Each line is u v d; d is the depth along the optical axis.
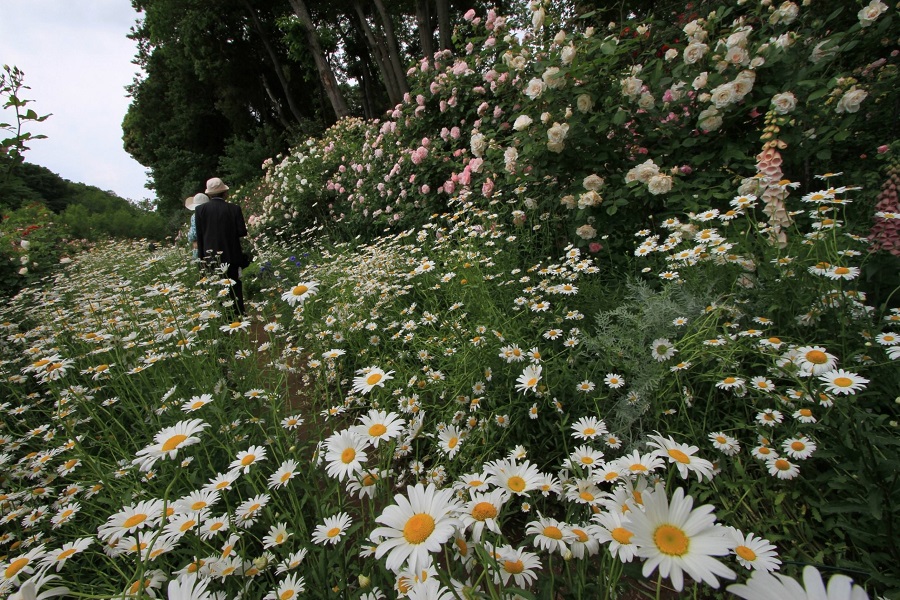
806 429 1.49
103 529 1.27
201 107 24.02
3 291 5.27
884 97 3.36
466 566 1.00
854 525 1.37
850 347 1.78
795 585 0.56
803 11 3.53
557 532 1.06
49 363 2.46
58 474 2.12
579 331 2.18
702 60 3.17
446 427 1.86
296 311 3.45
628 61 4.06
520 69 3.67
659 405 1.79
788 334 1.95
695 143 3.12
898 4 2.95
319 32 15.12
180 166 23.45
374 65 21.23
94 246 10.55
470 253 3.41
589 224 3.33
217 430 2.12
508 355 1.98
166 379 2.64
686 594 1.34
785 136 2.81
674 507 0.72
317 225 8.14
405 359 2.68
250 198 12.27
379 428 1.19
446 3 10.79
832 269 1.85
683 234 2.58
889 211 2.01
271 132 19.03
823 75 3.26
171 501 1.55
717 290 2.23
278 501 1.56
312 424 2.59
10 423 2.73
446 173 5.73
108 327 3.13
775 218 2.41
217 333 3.27
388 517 0.84
